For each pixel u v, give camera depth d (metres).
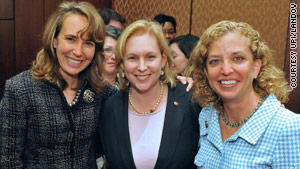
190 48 2.39
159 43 1.46
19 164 1.45
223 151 1.23
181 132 1.49
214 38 1.18
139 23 1.44
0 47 3.83
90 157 1.62
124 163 1.49
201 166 1.34
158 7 4.43
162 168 1.46
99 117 1.61
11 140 1.41
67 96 1.52
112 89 1.73
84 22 1.43
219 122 1.35
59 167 1.48
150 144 1.49
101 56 1.58
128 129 1.52
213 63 1.21
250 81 1.18
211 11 4.24
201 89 1.37
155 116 1.53
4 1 3.73
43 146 1.47
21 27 3.72
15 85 1.39
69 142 1.49
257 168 1.11
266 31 3.93
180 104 1.53
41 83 1.43
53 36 1.44
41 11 3.66
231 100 1.21
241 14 4.09
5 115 1.38
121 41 1.44
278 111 1.15
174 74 1.63
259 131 1.14
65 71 1.48
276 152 1.09
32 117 1.42
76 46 1.43
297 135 1.06
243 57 1.15
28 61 3.76
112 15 2.72
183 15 4.38
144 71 1.44
